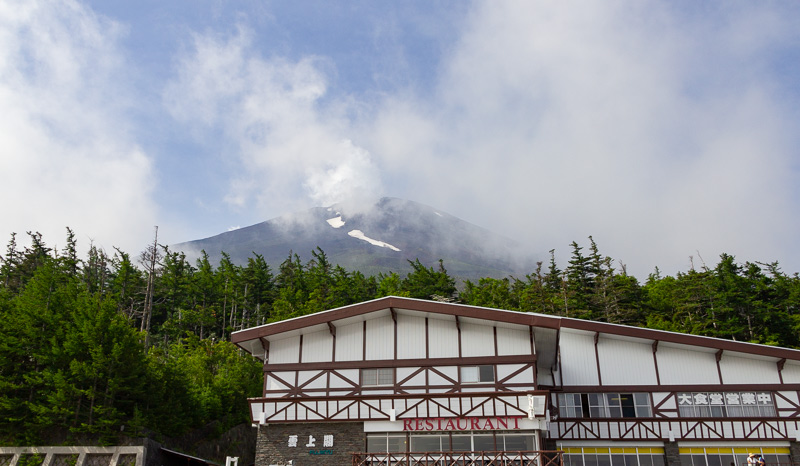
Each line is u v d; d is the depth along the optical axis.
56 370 32.84
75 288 38.59
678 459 30.62
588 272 71.44
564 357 33.38
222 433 40.56
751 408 30.78
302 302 72.25
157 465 31.67
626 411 32.00
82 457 30.33
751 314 56.75
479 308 26.83
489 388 26.45
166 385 36.50
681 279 67.38
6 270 67.12
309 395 27.56
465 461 25.45
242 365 46.72
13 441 30.98
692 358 32.22
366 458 25.98
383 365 27.52
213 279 77.94
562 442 31.89
